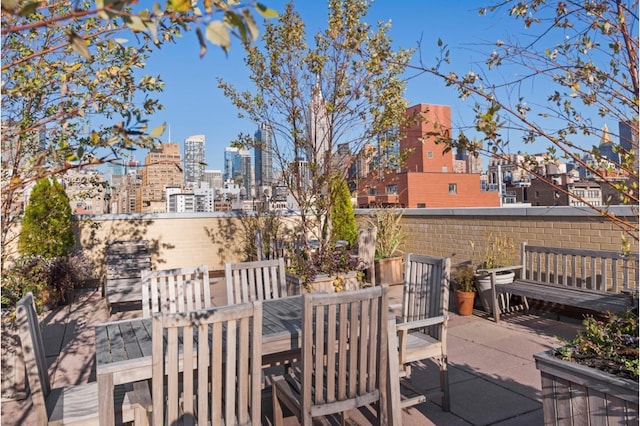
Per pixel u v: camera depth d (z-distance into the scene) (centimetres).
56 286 693
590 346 225
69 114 177
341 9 572
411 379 387
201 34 91
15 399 366
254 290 409
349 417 319
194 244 945
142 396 248
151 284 360
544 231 573
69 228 761
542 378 224
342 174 625
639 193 163
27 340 237
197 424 217
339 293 238
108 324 305
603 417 196
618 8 167
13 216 354
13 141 257
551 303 571
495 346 463
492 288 551
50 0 240
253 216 984
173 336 205
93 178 505
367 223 912
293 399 260
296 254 653
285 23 598
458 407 332
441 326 328
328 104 585
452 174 2612
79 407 249
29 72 260
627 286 464
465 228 697
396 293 719
